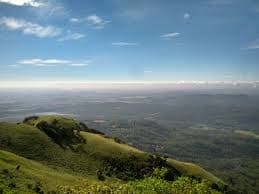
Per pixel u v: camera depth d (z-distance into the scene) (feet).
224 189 338.13
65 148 326.85
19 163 209.97
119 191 104.47
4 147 282.36
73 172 270.46
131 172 312.29
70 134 360.69
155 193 100.63
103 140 364.58
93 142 354.33
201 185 104.53
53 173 217.36
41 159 280.72
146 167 322.55
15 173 174.60
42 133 335.88
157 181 104.32
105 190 107.34
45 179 184.34
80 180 221.25
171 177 264.11
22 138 308.81
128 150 349.20
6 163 195.00
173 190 101.81
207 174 359.46
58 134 349.61
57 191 155.63
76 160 306.35
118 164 319.68
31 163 228.22
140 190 102.37
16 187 149.69
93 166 304.71
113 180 279.08
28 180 168.55
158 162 335.26
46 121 375.66
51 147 313.12
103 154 331.98
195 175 343.26
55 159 290.56
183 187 102.94
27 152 286.46
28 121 394.11
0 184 145.89
